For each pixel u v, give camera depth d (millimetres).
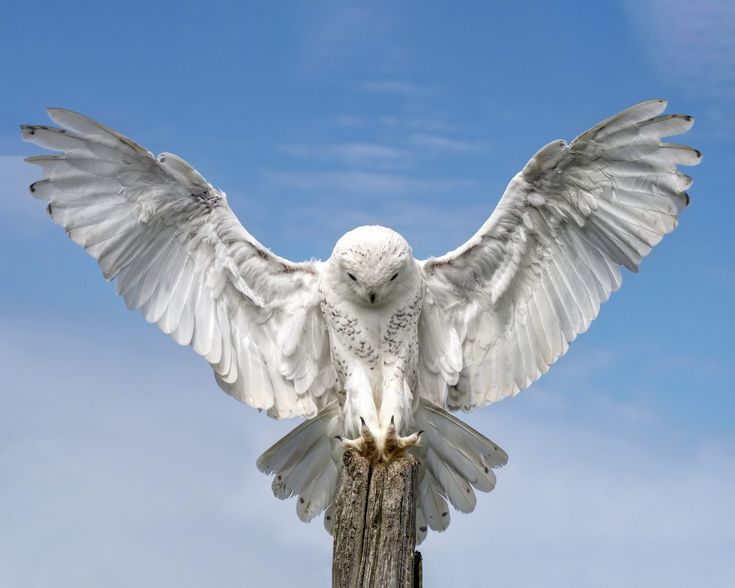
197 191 8672
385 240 8398
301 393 9070
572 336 9031
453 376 9070
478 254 8945
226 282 8930
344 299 8656
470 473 8945
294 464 8891
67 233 8469
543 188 8711
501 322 9188
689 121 8336
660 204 8672
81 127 8289
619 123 8344
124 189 8562
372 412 8500
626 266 8906
